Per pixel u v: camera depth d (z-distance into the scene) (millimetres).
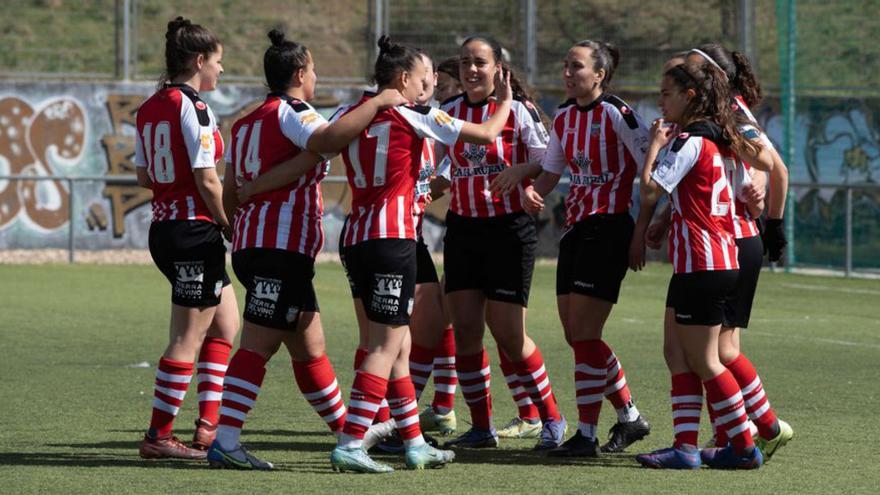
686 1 84688
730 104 23250
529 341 25750
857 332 46156
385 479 21688
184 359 23516
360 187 22609
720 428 23422
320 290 58344
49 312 48531
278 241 22297
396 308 22422
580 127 25094
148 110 23672
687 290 22562
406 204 22594
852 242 72688
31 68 81812
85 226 74750
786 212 73188
